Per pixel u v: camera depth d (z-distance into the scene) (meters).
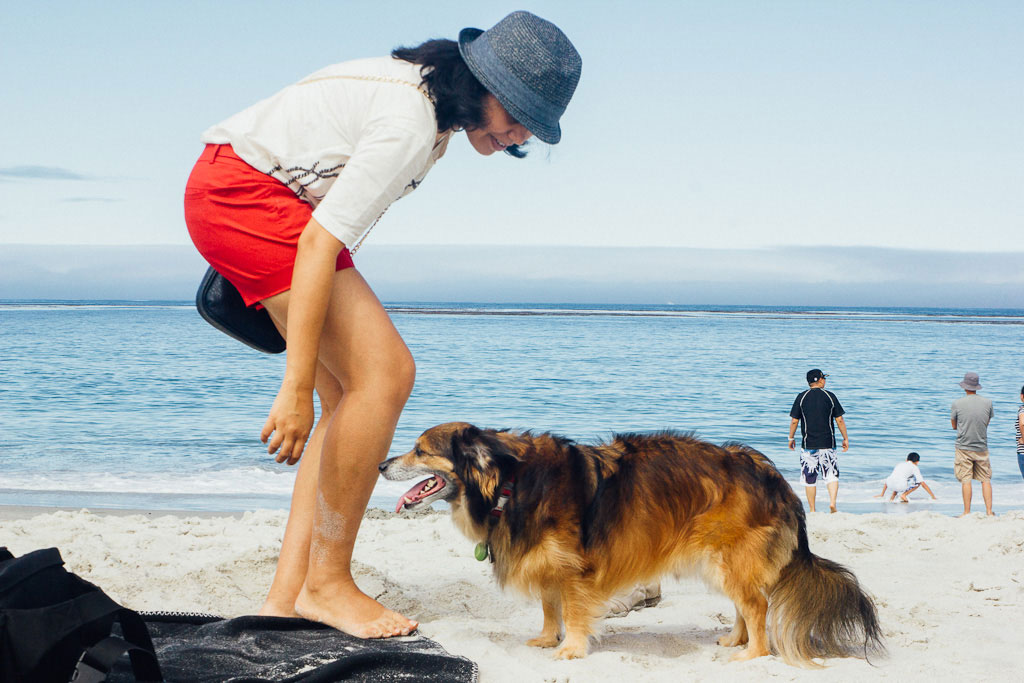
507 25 2.95
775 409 23.23
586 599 3.99
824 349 52.56
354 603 3.36
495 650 3.63
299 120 2.96
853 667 3.66
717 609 4.89
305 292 2.83
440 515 7.73
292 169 2.96
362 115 2.94
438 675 2.94
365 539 6.60
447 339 59.62
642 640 4.26
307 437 2.91
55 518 7.18
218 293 3.26
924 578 5.46
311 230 2.84
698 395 26.38
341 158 2.97
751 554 3.95
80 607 2.26
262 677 2.78
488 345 52.66
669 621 4.69
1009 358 45.59
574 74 3.00
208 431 17.08
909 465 12.24
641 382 30.16
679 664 3.81
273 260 2.97
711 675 3.56
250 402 22.33
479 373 33.06
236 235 2.96
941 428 20.22
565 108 3.06
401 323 93.31
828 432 11.28
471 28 3.17
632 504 4.02
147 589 4.56
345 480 3.19
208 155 3.03
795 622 3.87
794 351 50.22
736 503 4.00
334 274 3.09
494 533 4.09
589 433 18.62
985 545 6.52
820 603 3.88
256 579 4.74
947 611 4.62
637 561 4.04
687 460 4.11
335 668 2.82
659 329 82.06
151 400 22.59
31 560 2.37
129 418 19.03
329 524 3.28
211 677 2.76
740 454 4.17
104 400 22.45
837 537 6.77
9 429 17.11
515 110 2.90
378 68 3.02
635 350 49.19
